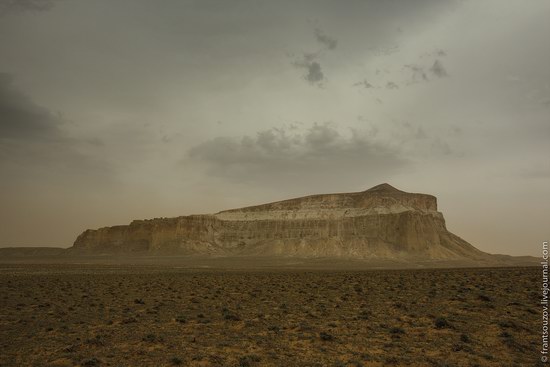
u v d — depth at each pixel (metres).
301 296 39.19
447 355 18.50
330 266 157.50
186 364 17.69
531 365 17.08
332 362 17.62
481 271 69.12
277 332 23.34
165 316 29.09
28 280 59.06
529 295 34.62
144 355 19.20
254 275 73.62
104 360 18.42
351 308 31.25
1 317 29.28
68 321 27.53
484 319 25.78
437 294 37.44
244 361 17.39
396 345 20.19
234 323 26.28
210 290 45.28
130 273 80.62
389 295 38.09
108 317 28.86
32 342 22.00
